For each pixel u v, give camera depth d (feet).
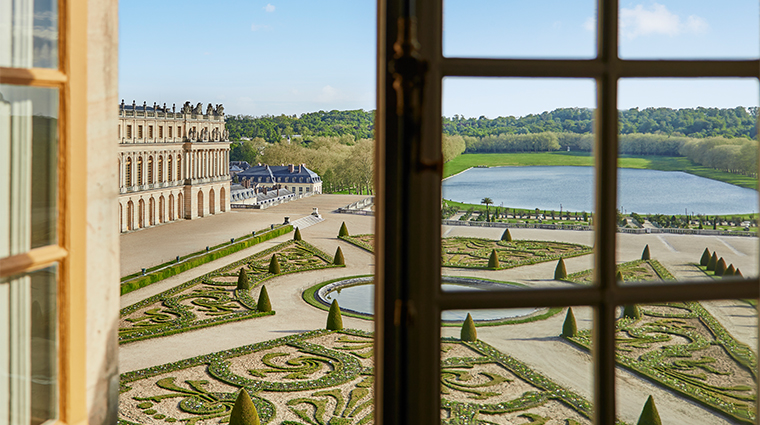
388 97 11.00
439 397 11.33
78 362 13.67
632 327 151.74
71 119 13.29
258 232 282.15
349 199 493.36
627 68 10.77
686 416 100.07
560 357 125.59
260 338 137.49
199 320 149.28
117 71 14.42
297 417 96.32
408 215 11.05
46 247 13.21
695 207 350.43
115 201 14.55
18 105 13.06
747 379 116.57
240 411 90.02
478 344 131.85
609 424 11.05
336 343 134.31
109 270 14.48
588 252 249.75
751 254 247.70
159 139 315.58
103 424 14.44
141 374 112.98
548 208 411.34
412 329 11.16
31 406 13.42
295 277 201.87
